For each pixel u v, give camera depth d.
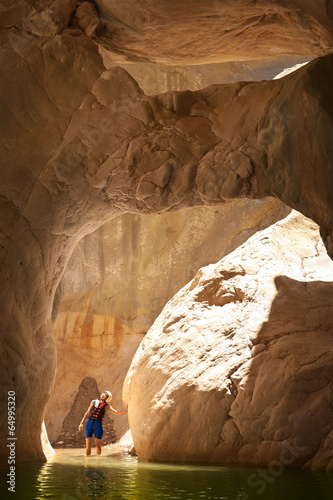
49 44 6.39
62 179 6.73
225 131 6.43
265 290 7.99
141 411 7.66
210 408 6.93
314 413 6.21
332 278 8.55
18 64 6.38
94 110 6.59
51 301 7.68
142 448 7.46
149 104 6.61
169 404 7.27
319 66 5.53
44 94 6.49
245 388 6.82
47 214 6.81
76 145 6.66
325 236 5.48
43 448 8.03
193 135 6.49
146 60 7.93
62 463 6.84
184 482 4.91
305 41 6.84
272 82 6.37
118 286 12.10
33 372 7.03
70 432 11.07
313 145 5.39
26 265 6.82
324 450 6.00
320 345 6.91
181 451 7.03
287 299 7.78
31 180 6.64
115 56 7.77
